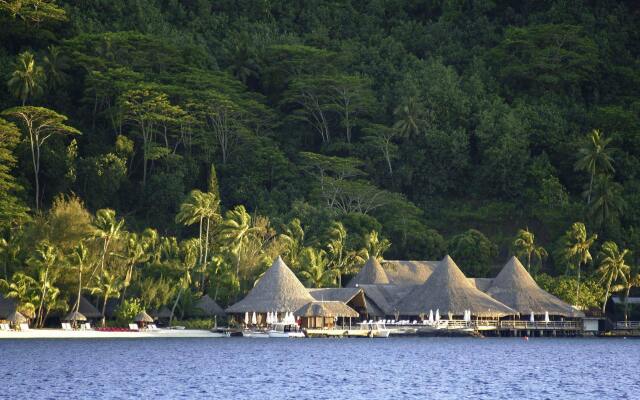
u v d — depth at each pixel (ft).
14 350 618.03
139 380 455.63
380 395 411.54
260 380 459.73
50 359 556.51
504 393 423.23
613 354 646.74
